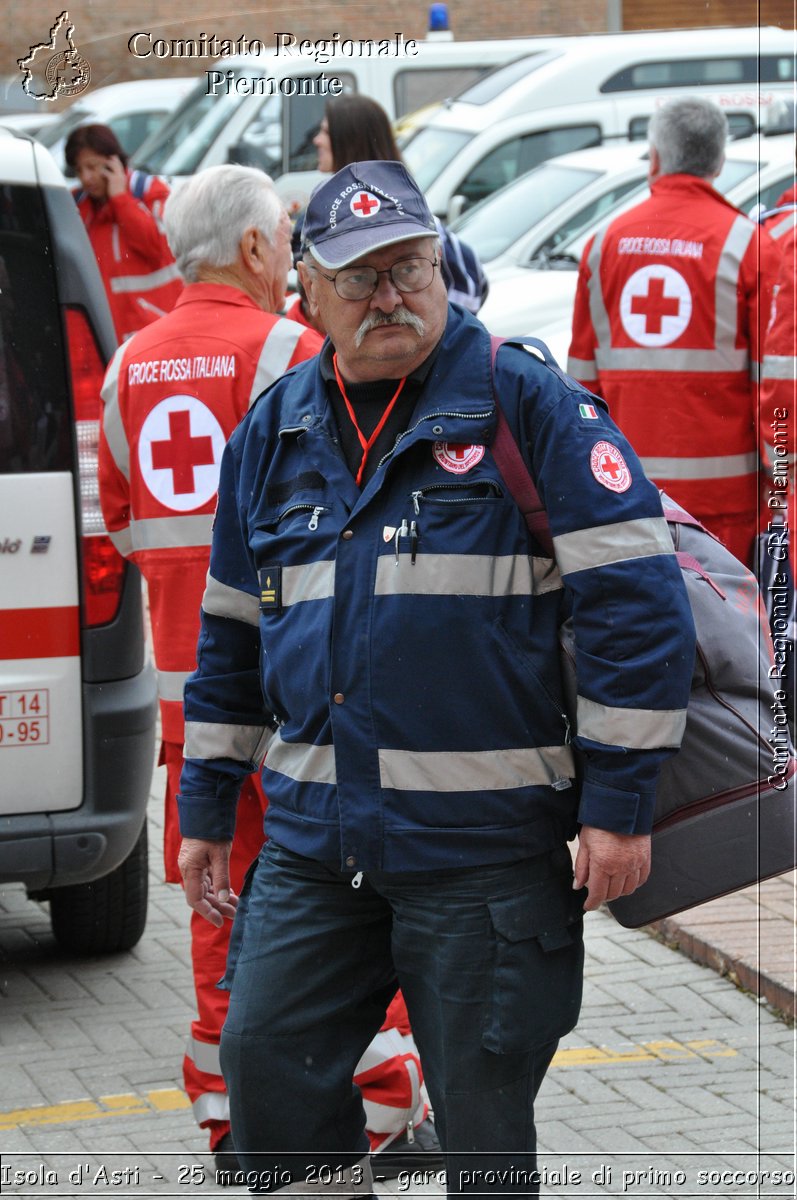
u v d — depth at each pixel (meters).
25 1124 4.64
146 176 10.43
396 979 3.56
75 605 5.26
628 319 6.76
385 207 3.17
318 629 3.24
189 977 5.79
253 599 3.61
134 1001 5.57
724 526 6.70
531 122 13.65
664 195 6.70
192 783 3.71
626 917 3.45
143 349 4.48
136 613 5.38
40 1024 5.37
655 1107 4.70
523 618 3.18
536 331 11.10
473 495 3.16
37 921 6.40
